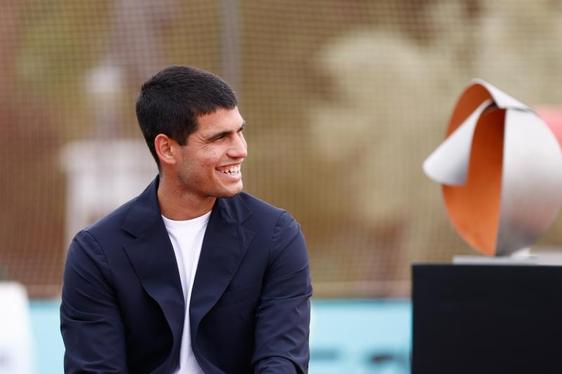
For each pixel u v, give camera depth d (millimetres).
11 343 17203
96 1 35375
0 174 34656
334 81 42062
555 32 42094
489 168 14469
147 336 10609
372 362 21359
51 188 34531
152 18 35250
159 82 10383
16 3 35781
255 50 39688
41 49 35719
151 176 34656
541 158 12797
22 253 33250
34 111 35281
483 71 42094
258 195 39906
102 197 34250
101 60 35656
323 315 21484
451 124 14625
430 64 42312
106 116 35250
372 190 40938
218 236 10562
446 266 11695
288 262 10672
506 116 12953
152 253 10523
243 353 10727
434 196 40125
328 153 41531
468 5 43219
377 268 38531
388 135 41281
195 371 10539
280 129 40000
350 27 42531
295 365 10438
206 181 10312
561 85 41750
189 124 10203
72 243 10750
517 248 13070
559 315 11516
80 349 10555
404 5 43531
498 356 11602
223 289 10484
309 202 40438
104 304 10586
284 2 40156
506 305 11609
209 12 35188
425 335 11703
